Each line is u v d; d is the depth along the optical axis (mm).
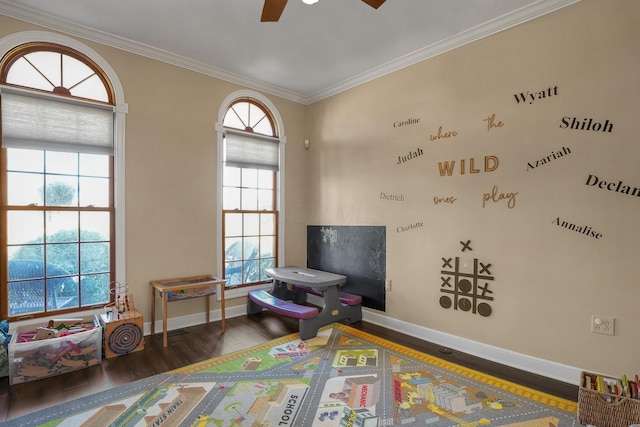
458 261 3201
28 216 2977
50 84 3057
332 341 3385
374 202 3963
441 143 3346
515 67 2857
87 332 2803
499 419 2125
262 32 3180
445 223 3305
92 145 3197
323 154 4629
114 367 2793
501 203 2934
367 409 2227
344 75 4121
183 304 3773
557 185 2641
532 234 2762
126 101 3365
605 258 2428
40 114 2955
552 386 2520
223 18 2959
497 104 2965
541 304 2711
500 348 2924
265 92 4445
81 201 3221
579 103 2541
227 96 4094
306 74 4094
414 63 3578
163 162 3604
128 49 3367
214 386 2500
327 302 3648
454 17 2900
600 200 2451
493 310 2971
